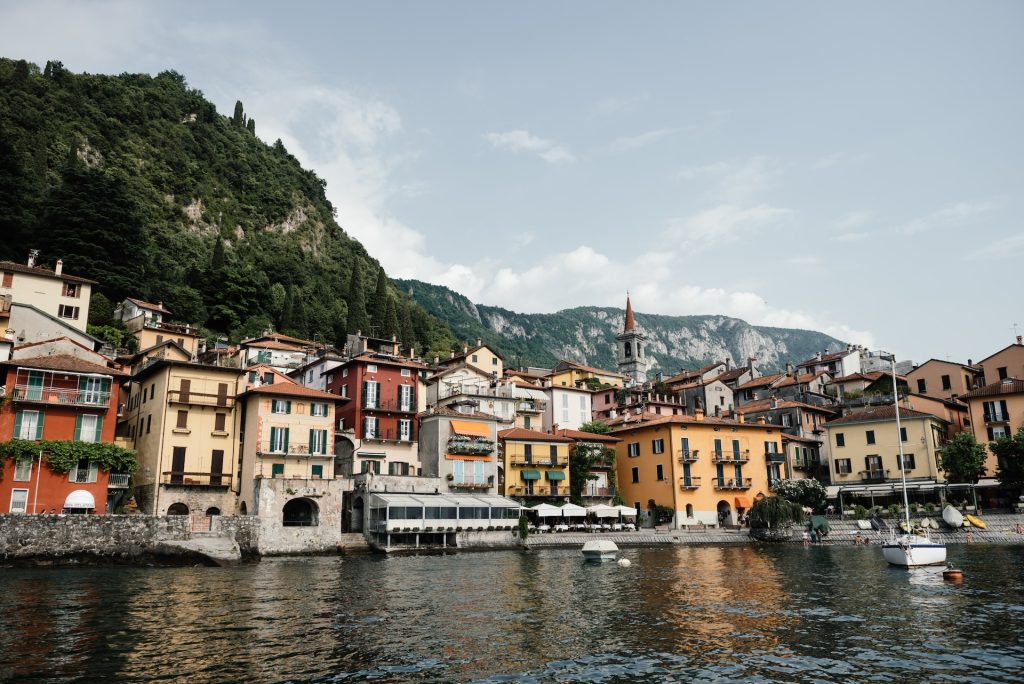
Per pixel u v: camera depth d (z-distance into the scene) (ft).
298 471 218.38
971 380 345.72
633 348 613.93
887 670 71.51
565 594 122.83
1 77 527.40
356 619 97.91
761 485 309.22
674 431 293.43
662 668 72.38
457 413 263.08
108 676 67.51
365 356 261.85
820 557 191.62
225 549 176.96
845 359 432.66
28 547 157.89
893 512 261.65
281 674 69.26
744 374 453.99
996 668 71.82
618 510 260.01
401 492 233.14
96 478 184.65
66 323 232.73
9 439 176.65
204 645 80.59
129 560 168.25
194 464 209.67
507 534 234.17
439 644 82.58
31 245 354.95
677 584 135.95
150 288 394.93
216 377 218.59
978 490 275.18
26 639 82.17
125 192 401.90
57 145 508.94
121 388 248.73
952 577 136.56
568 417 369.71
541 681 68.03
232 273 465.47
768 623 95.45
